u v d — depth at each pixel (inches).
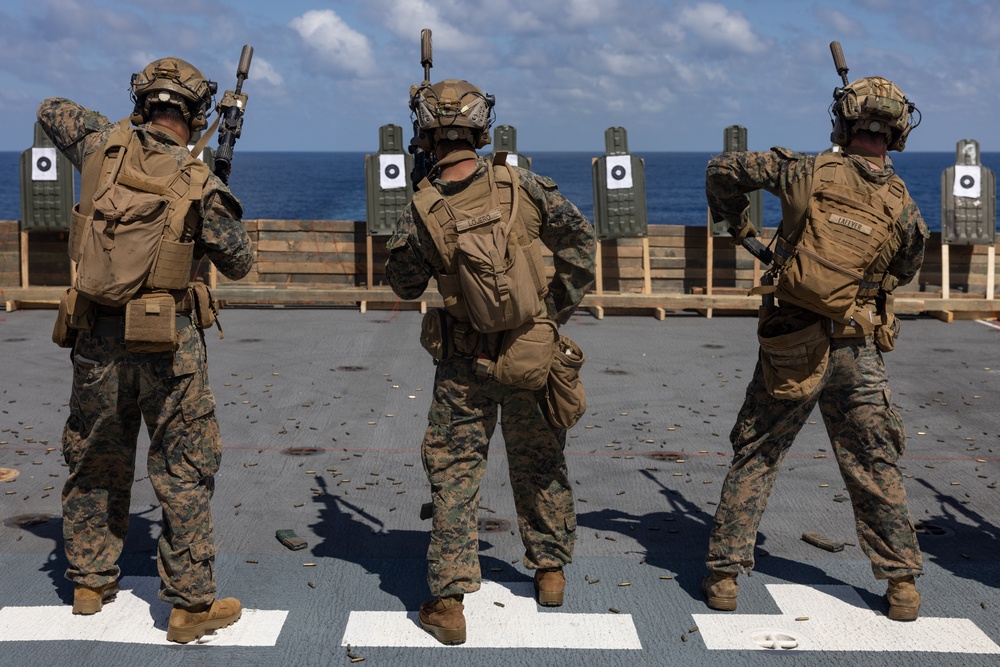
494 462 220.4
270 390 284.7
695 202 4468.5
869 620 144.6
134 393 135.2
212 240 135.3
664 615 145.4
